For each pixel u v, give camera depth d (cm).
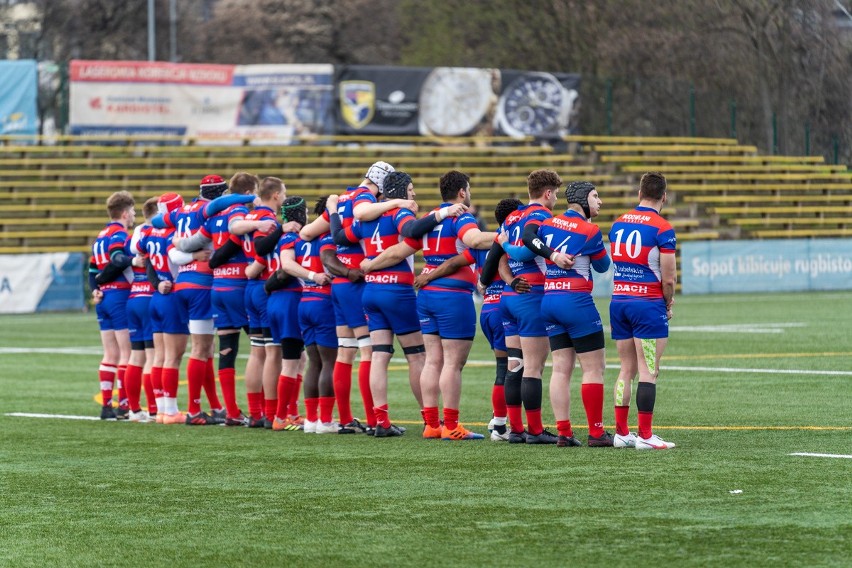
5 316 9450
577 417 3803
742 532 2105
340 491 2584
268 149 12325
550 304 3108
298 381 3734
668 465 2800
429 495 2512
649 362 3027
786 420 3612
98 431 3688
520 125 12812
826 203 12888
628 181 12719
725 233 12212
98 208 11312
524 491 2530
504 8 17000
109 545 2134
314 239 3550
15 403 4453
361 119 12412
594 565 1920
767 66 14100
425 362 3450
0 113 11756
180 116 12094
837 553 1952
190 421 3859
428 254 3325
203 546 2109
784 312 8562
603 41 15962
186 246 3781
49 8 19275
